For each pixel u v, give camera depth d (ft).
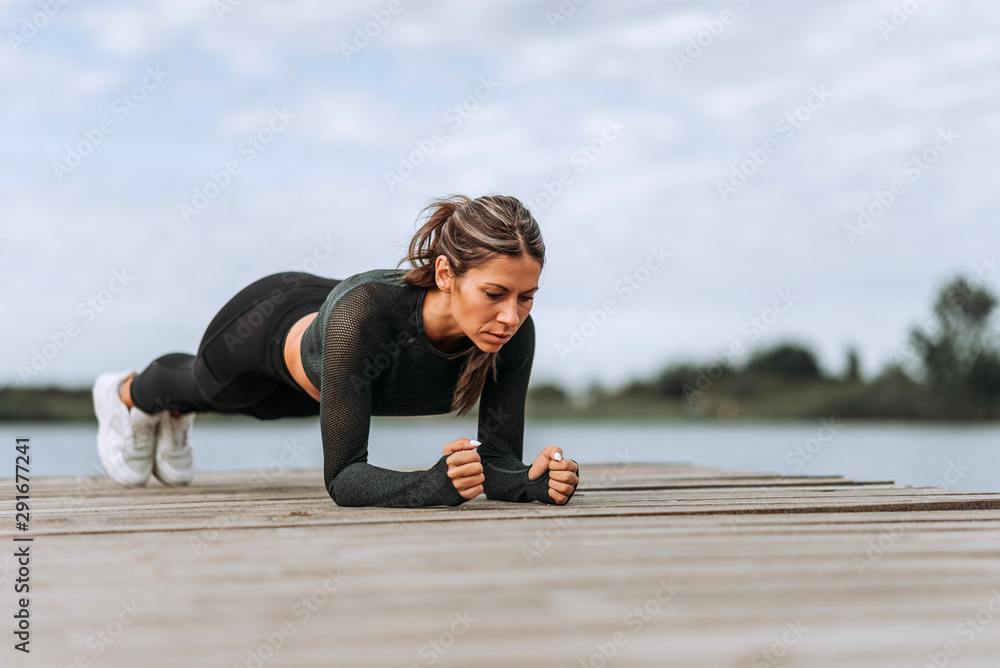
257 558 4.76
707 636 3.31
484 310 6.77
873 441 45.09
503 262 6.63
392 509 7.11
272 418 10.47
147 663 3.04
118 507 7.73
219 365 9.29
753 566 4.52
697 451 36.63
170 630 3.41
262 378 9.34
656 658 3.07
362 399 7.40
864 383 86.33
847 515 6.82
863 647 3.19
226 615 3.61
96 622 3.53
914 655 3.11
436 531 5.73
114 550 5.05
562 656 3.09
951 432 63.41
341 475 7.38
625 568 4.47
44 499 8.73
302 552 4.94
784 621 3.51
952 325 78.84
